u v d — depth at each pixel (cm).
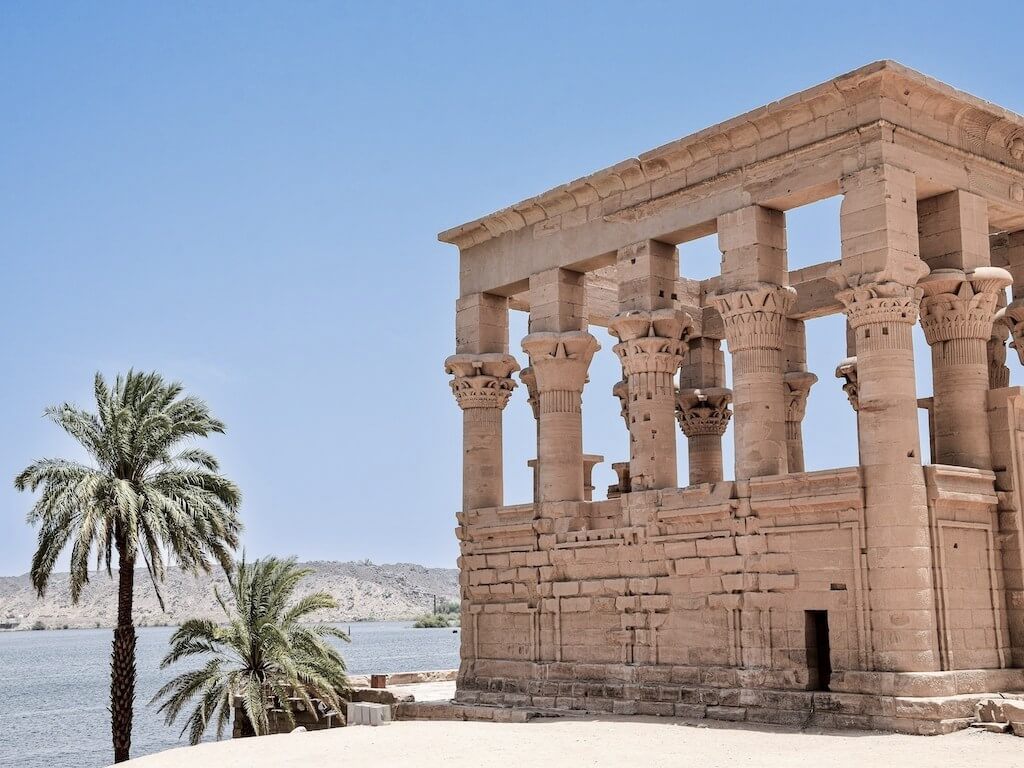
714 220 2853
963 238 2666
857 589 2452
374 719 2906
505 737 2450
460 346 3484
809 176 2652
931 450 2766
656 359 2972
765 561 2625
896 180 2530
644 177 3012
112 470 3478
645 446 2959
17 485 3375
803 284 3559
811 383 3609
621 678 2886
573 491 3162
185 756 2378
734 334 2753
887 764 1994
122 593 3462
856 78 2527
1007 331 3133
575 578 3062
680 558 2808
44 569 3381
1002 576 2581
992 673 2466
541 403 3225
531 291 3288
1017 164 2808
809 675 2530
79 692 10094
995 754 2064
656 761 2094
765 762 2045
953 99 2612
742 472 2714
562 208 3225
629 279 3023
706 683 2703
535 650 3128
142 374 3600
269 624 3650
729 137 2800
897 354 2477
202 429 3584
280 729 3762
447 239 3525
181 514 3403
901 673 2362
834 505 2506
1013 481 2595
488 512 3312
